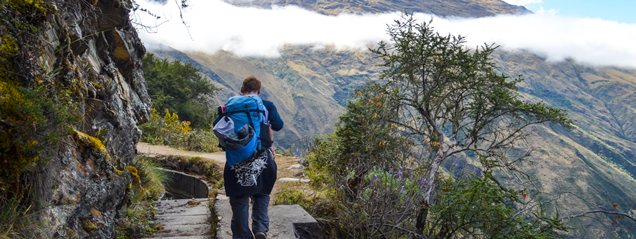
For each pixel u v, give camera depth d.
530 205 4.60
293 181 6.25
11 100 2.00
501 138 6.80
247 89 3.27
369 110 6.03
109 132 3.91
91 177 2.77
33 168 2.06
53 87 2.57
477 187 4.38
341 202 4.75
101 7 4.35
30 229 1.96
